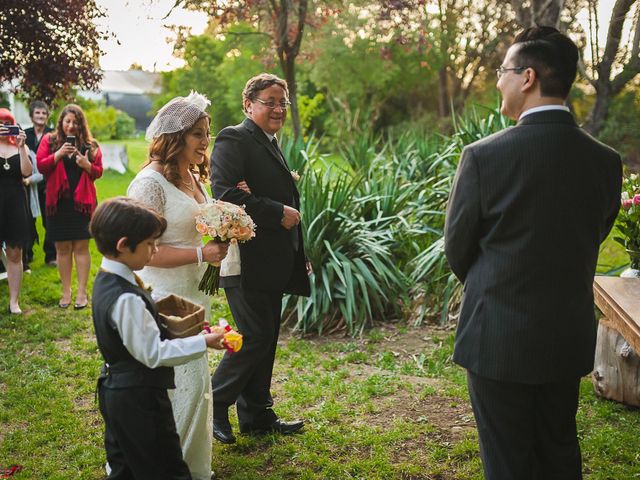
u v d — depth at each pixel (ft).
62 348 16.38
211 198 10.12
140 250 7.29
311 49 31.83
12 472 10.46
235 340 7.51
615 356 12.66
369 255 18.63
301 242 11.34
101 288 7.23
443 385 14.01
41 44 23.27
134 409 7.25
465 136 20.17
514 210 6.86
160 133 9.08
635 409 12.62
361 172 21.79
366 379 14.42
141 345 7.04
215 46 75.97
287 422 11.94
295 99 27.17
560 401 7.52
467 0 51.52
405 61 66.85
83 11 23.17
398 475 10.41
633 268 13.41
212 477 10.32
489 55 58.13
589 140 7.13
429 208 20.16
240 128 10.87
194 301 9.53
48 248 23.54
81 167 18.75
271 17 26.09
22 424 12.32
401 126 71.36
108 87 94.27
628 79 20.95
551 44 7.00
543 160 6.82
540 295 6.91
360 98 73.36
